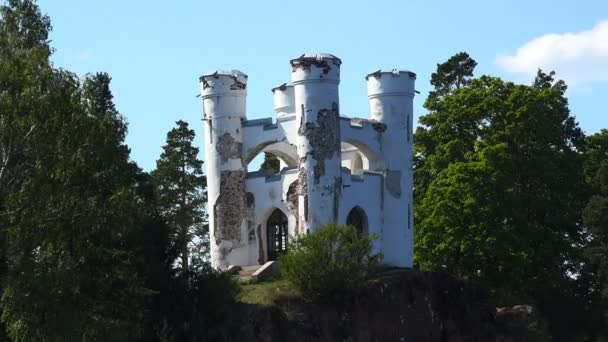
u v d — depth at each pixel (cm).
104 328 4691
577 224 8669
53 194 4803
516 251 7919
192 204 8900
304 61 6725
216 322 5622
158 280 5550
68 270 4628
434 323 6781
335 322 6125
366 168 7550
